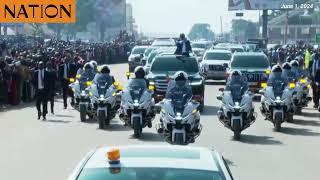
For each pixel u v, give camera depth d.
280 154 19.89
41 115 30.64
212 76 51.44
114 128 25.94
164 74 32.38
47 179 15.92
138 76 23.64
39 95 28.91
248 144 21.83
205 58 52.75
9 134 24.16
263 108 25.53
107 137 23.38
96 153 7.82
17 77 35.69
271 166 17.84
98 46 87.38
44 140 22.62
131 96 23.20
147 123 23.55
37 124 27.25
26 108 34.06
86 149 20.58
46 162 18.30
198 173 7.02
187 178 6.89
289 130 25.55
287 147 21.30
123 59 95.44
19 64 35.94
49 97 30.94
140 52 65.44
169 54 34.34
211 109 33.22
